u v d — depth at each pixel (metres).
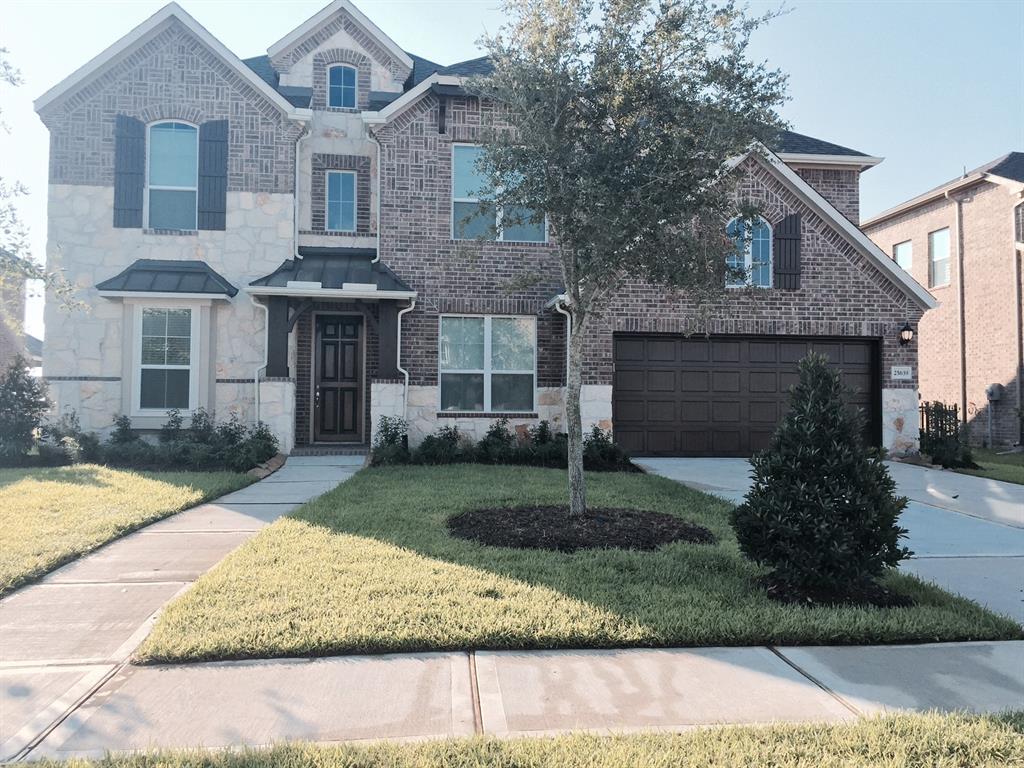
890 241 22.91
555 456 12.44
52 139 13.33
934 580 5.89
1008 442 18.08
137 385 13.08
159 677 3.79
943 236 20.70
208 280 13.18
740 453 13.83
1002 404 18.28
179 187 13.70
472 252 8.28
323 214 14.52
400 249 13.55
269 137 13.80
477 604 4.74
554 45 6.67
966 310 19.55
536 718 3.38
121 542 6.68
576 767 2.89
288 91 14.80
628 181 6.40
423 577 5.30
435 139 13.73
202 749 3.01
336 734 3.22
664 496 9.02
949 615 4.75
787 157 16.61
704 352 13.84
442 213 13.66
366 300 13.29
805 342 14.07
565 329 13.70
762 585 5.34
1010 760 2.98
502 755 2.97
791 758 2.97
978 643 4.45
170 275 13.20
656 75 6.65
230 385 13.32
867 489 5.22
